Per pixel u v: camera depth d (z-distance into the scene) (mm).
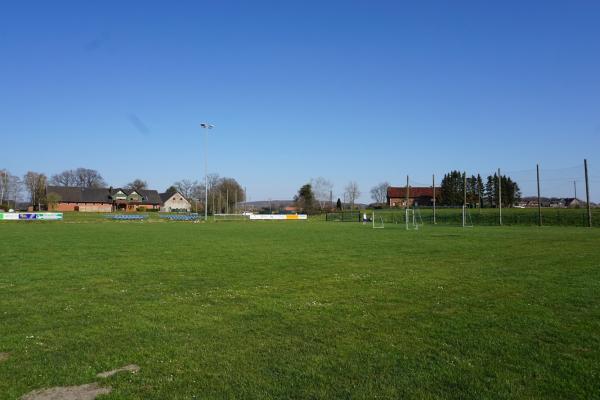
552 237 35531
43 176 129000
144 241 30875
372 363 7055
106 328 9133
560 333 8562
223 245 28000
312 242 30766
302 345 7973
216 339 8367
